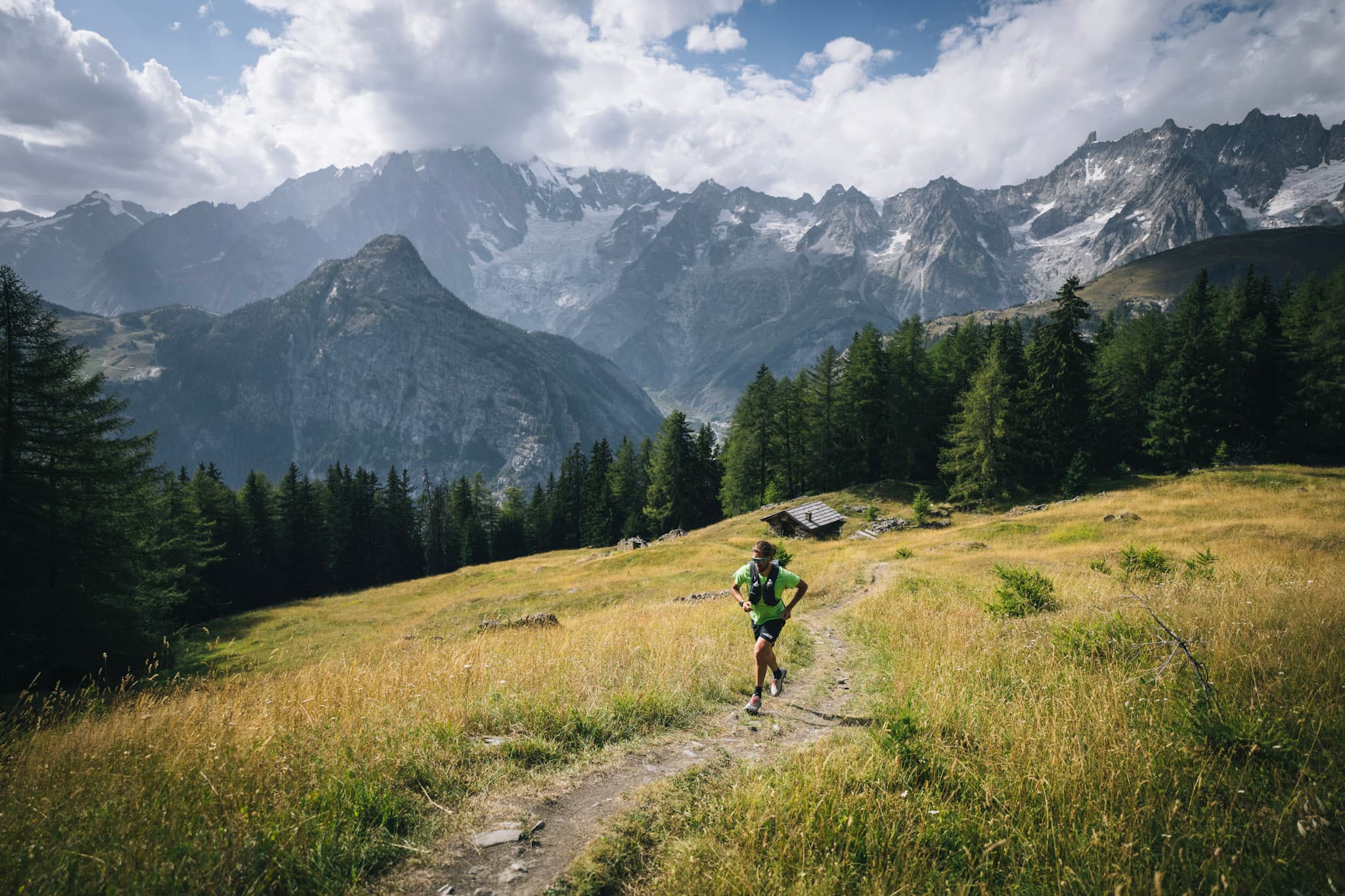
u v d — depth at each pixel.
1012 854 3.53
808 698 7.89
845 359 73.81
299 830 3.61
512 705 6.37
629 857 3.62
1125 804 3.79
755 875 3.27
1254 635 7.05
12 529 21.28
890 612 14.81
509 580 53.50
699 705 7.18
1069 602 12.35
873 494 64.88
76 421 22.84
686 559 45.72
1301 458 55.72
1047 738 4.79
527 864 3.59
